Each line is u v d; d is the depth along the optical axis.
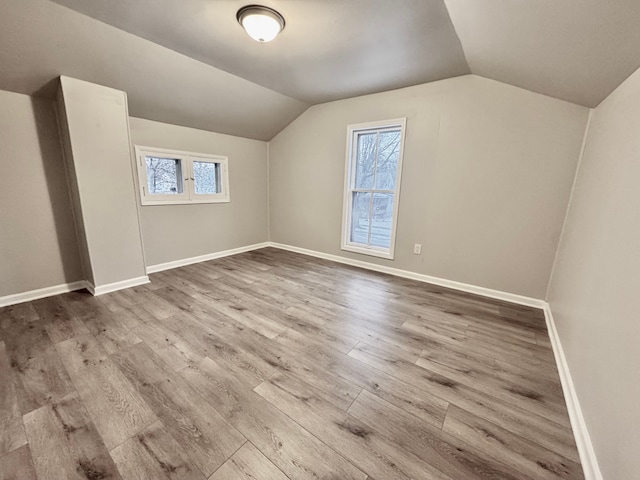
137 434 1.23
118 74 2.39
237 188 4.19
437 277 3.15
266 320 2.25
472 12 1.51
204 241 3.90
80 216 2.52
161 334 2.01
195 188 3.69
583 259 1.74
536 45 1.58
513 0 1.22
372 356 1.82
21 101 2.31
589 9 1.08
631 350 0.97
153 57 2.33
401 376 1.64
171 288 2.86
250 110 3.52
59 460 1.11
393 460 1.14
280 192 4.53
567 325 1.82
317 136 3.91
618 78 1.53
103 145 2.50
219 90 2.99
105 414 1.32
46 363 1.67
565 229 2.35
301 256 4.26
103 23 1.92
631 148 1.31
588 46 1.35
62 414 1.32
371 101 3.34
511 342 2.02
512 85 2.46
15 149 2.33
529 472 1.11
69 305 2.42
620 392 0.99
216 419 1.31
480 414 1.38
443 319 2.34
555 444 1.23
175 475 1.06
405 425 1.31
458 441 1.23
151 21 1.90
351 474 1.08
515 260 2.68
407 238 3.30
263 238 4.79
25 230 2.44
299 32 2.00
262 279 3.20
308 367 1.70
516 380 1.63
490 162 2.67
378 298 2.73
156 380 1.55
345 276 3.37
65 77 2.21
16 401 1.39
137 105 2.82
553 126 2.35
